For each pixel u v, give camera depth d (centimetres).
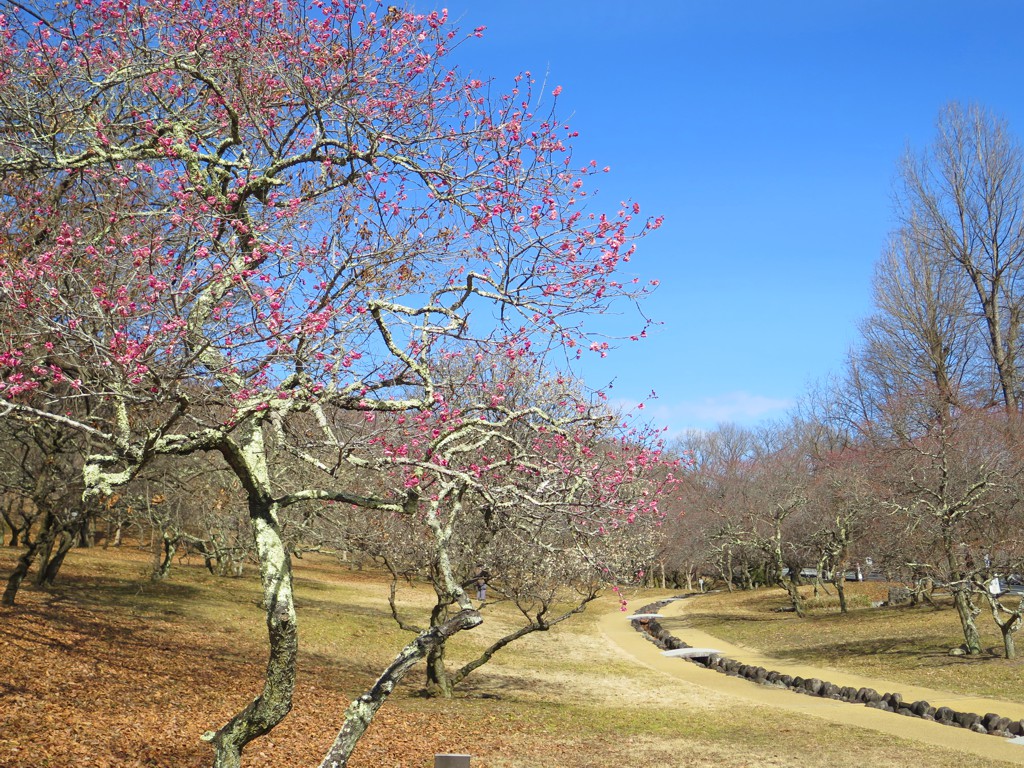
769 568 5728
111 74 1106
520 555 1816
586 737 1580
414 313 929
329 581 4044
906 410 3647
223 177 1009
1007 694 1970
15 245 995
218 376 845
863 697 2031
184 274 842
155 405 909
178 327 786
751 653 2973
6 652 1494
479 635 2975
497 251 990
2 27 1076
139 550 3975
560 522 1202
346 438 966
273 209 1006
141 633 1967
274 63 1113
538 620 1944
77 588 2392
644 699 2086
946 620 3188
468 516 1720
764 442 6956
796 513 4275
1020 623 2375
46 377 865
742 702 2053
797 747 1514
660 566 6175
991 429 3112
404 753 1349
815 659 2692
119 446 777
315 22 1119
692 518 5491
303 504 2156
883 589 4903
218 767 814
